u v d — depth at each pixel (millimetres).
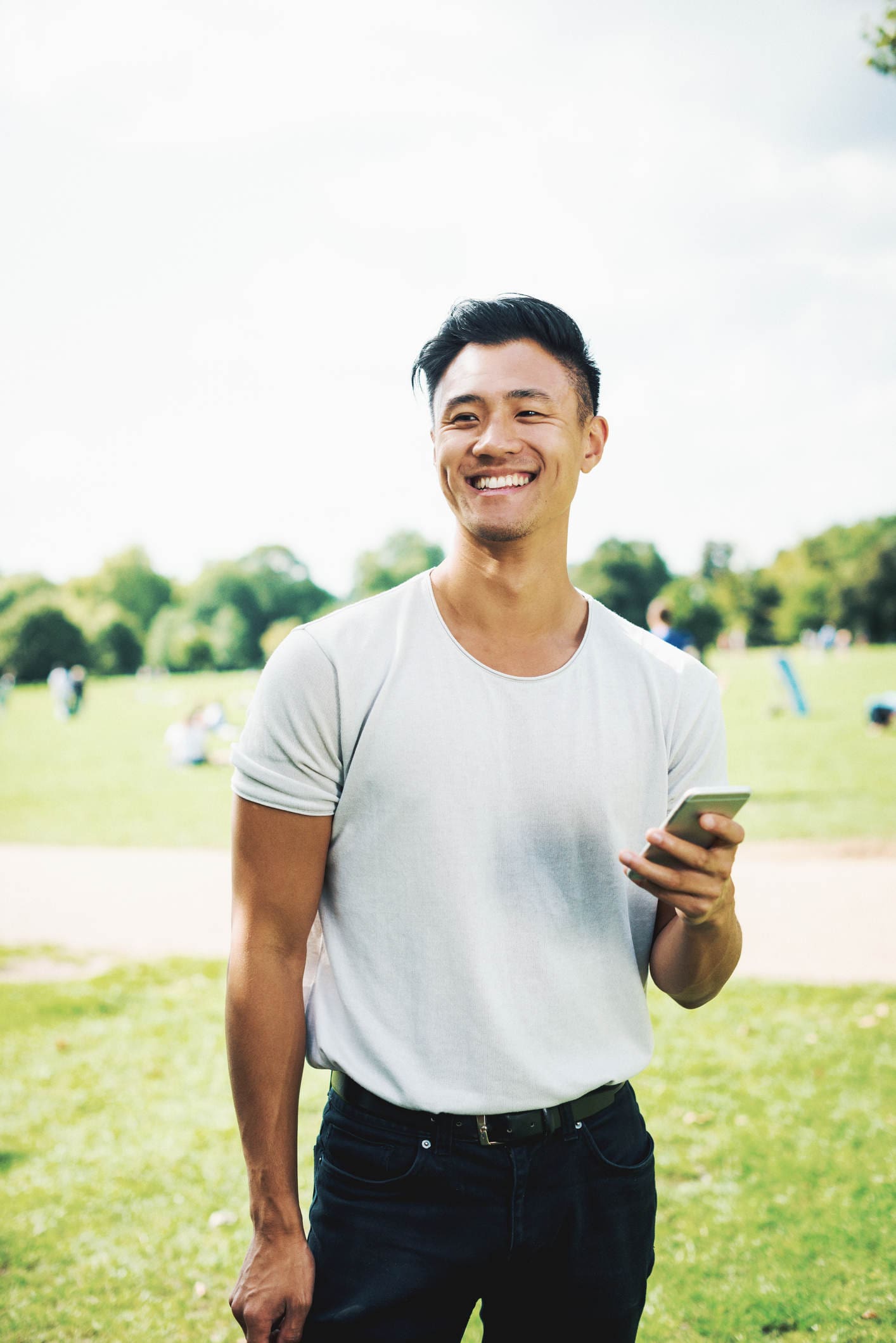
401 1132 1514
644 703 1607
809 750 15477
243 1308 1472
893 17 3953
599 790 1552
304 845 1549
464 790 1505
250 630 83500
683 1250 3303
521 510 1527
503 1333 1678
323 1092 4656
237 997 1543
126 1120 4391
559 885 1556
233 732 21484
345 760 1532
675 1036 5074
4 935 7328
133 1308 3127
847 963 6188
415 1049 1518
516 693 1537
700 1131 4082
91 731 24797
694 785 1666
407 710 1510
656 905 1695
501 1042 1507
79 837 11281
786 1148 3920
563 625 1631
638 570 78375
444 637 1559
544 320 1597
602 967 1598
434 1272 1493
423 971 1514
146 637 91125
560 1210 1545
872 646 76438
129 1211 3664
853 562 82375
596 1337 1619
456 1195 1500
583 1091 1565
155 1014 5645
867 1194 3580
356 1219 1514
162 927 7574
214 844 10812
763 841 9664
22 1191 3805
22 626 66125
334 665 1521
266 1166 1518
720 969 1628
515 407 1553
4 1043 5246
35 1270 3320
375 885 1533
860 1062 4688
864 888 7961
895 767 13570
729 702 24500
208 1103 4551
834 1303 3016
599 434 1771
